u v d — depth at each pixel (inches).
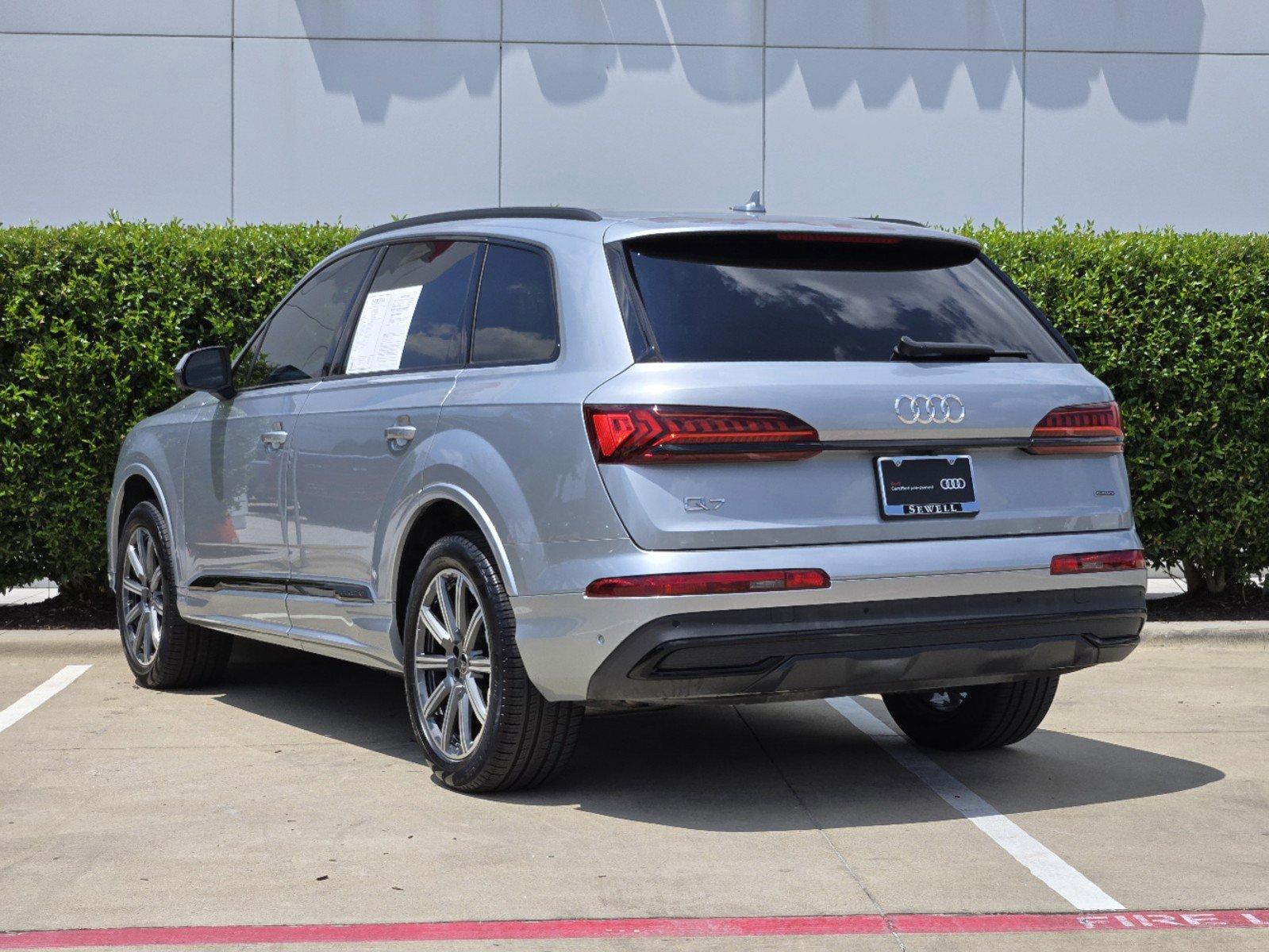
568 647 172.2
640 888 152.9
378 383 213.6
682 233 182.9
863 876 157.1
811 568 168.9
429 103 441.7
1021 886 153.6
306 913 145.1
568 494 172.6
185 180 439.2
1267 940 137.8
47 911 145.9
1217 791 195.8
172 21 438.3
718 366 172.1
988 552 178.5
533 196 443.2
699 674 166.4
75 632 322.3
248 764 212.2
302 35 440.1
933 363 182.1
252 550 241.0
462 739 192.5
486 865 161.2
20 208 436.1
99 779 202.5
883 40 447.5
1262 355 334.3
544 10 442.0
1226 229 457.1
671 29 444.1
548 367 182.2
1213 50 455.2
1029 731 215.9
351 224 441.1
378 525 206.4
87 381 332.8
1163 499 339.9
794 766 211.2
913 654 174.1
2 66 435.2
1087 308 335.6
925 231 196.9
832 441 172.4
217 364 249.9
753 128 446.3
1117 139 454.3
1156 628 327.0
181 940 137.6
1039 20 450.9
